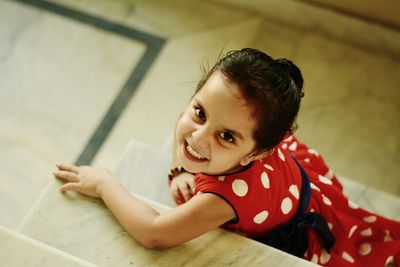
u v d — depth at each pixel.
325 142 1.86
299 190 1.00
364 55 2.07
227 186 0.85
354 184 1.34
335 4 1.99
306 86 1.97
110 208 0.87
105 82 1.92
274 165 0.95
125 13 2.09
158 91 1.92
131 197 0.88
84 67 1.95
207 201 0.85
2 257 0.71
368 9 1.95
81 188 0.89
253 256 0.83
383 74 2.03
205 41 2.05
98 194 0.89
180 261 0.82
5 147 1.75
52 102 1.86
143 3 2.13
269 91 0.76
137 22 2.08
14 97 1.86
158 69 1.97
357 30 2.04
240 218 0.87
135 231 0.84
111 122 1.84
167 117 1.87
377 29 2.00
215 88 0.78
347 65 2.04
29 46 1.98
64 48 1.99
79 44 2.01
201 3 2.14
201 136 0.80
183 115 0.89
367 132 1.89
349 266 1.05
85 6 2.09
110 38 2.03
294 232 0.98
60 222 0.84
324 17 2.04
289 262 0.83
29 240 0.73
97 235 0.84
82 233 0.84
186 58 2.01
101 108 1.87
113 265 0.81
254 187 0.86
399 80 2.02
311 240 1.02
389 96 1.98
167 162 1.18
